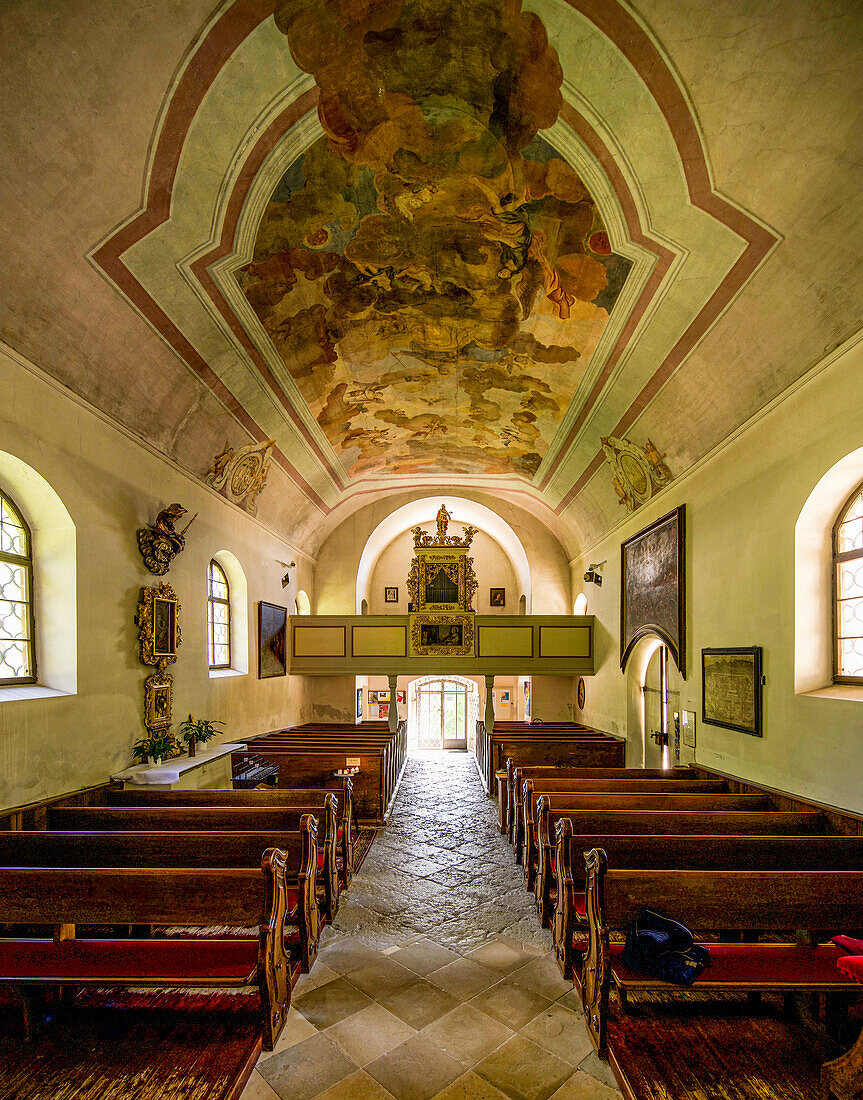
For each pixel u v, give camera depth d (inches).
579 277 278.4
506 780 374.3
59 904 159.6
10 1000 173.5
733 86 170.6
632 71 177.0
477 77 190.2
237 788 319.0
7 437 215.2
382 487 695.7
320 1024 170.6
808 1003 170.9
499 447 558.3
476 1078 149.0
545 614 746.2
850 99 161.2
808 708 245.3
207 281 256.1
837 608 250.4
